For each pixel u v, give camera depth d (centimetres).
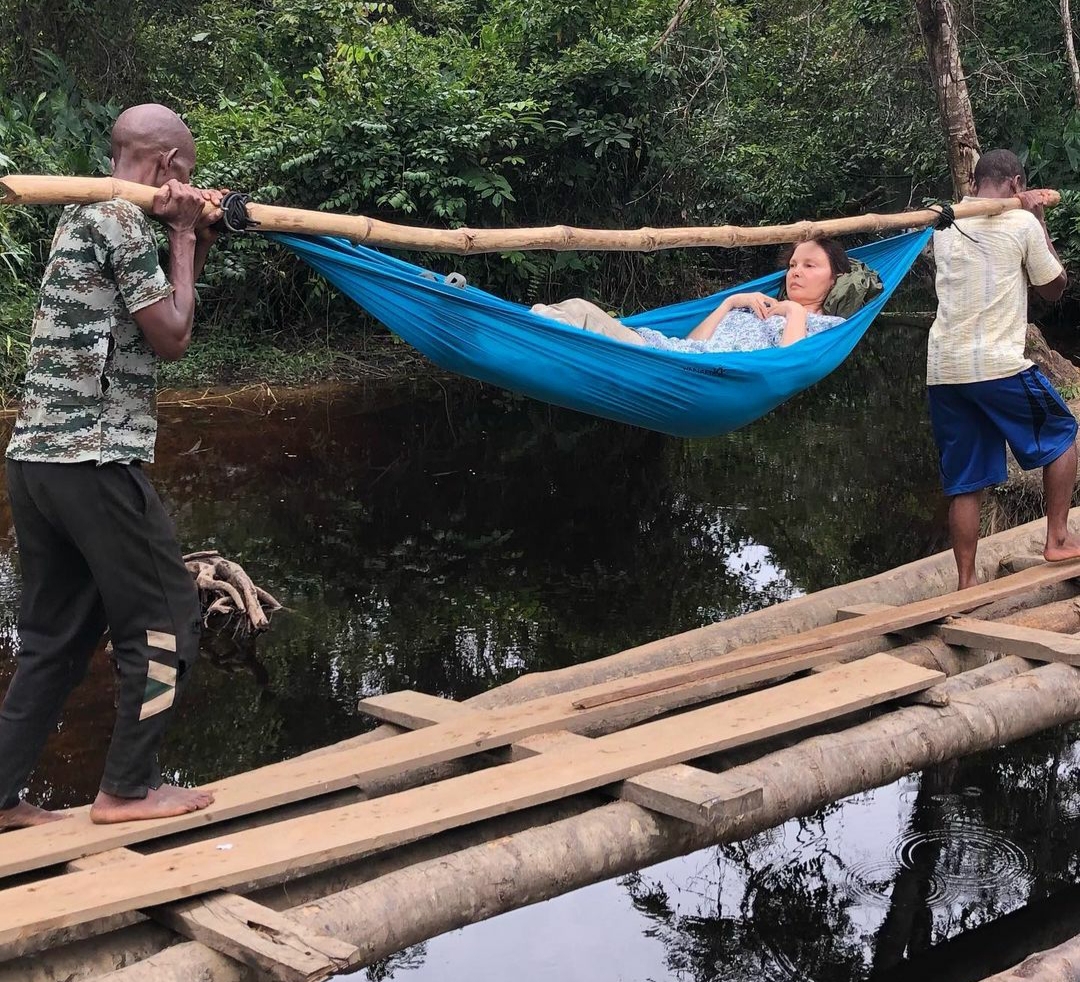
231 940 215
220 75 1299
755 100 1447
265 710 437
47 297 243
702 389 355
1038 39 1197
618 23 1157
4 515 657
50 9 1168
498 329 328
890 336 1362
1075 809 375
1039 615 410
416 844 267
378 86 1100
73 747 397
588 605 553
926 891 332
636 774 282
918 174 1349
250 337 1093
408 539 652
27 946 218
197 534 644
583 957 304
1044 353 869
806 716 315
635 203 1216
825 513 711
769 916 322
